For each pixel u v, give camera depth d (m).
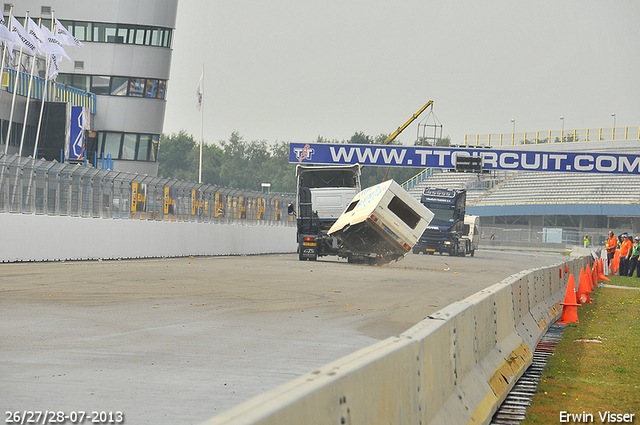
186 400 12.44
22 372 14.28
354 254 60.91
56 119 103.19
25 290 29.25
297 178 66.25
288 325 22.22
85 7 111.06
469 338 12.87
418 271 53.84
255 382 14.01
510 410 13.59
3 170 44.31
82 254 50.62
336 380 5.89
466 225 101.75
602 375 17.17
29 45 81.44
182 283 35.00
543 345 22.23
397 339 8.59
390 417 7.33
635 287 50.78
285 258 68.69
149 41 113.88
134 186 57.53
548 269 29.78
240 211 77.44
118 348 17.34
